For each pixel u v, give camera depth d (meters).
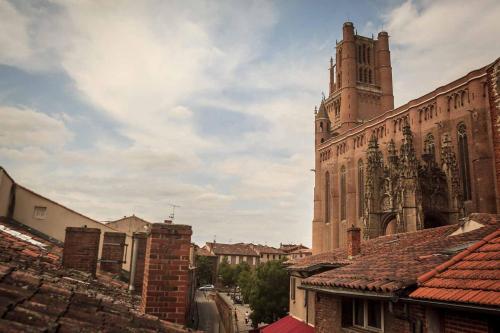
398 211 43.56
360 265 14.83
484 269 8.19
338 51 108.12
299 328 22.94
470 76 52.22
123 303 8.79
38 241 17.23
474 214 14.54
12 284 5.83
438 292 8.20
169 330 6.58
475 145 49.88
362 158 76.25
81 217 24.28
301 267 22.34
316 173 92.62
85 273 13.68
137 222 41.44
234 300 85.25
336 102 104.19
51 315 4.89
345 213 80.44
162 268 8.77
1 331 3.67
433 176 45.03
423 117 61.44
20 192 22.34
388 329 11.11
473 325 7.61
